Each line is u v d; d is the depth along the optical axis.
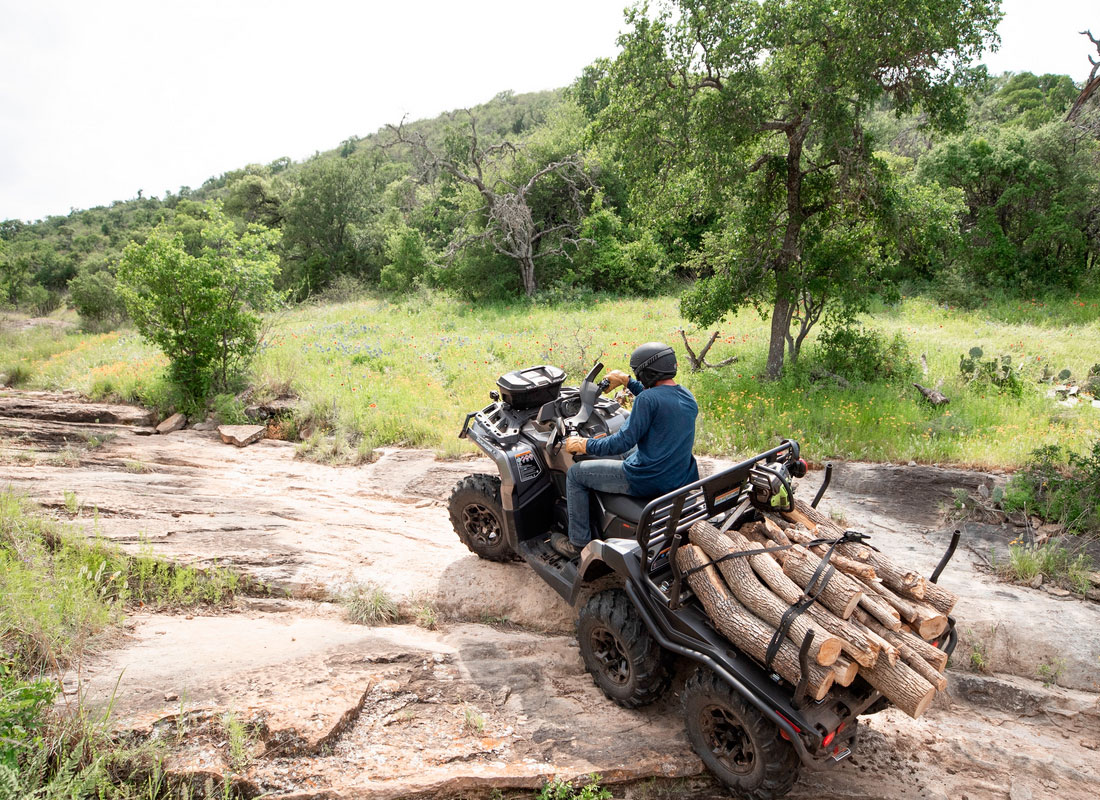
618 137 11.23
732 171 10.90
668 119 10.58
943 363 11.94
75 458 8.23
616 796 3.36
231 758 3.15
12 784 2.58
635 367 3.92
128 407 11.18
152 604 4.77
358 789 3.09
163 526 5.87
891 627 3.10
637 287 25.12
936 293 19.28
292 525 6.38
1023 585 5.49
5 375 14.91
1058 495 6.45
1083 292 18.97
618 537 4.10
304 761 3.24
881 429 8.62
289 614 4.87
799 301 13.37
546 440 4.78
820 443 8.45
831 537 3.57
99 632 4.14
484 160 29.45
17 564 4.35
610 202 28.91
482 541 5.48
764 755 3.10
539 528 4.91
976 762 3.74
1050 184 19.92
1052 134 20.47
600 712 3.89
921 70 9.93
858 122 10.63
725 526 3.59
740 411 9.66
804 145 12.05
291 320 23.17
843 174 10.79
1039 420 8.88
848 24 9.53
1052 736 4.05
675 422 3.81
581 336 14.52
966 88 10.03
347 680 3.85
